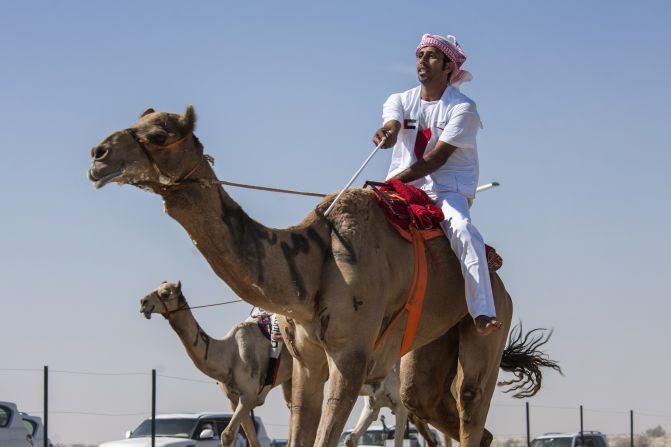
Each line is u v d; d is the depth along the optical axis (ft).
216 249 23.41
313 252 24.54
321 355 25.20
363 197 25.77
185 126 22.80
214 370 57.67
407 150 28.35
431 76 28.04
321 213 25.27
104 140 22.35
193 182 23.06
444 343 29.07
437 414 29.81
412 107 28.43
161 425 69.15
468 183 27.94
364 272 24.54
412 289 25.90
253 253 23.66
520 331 32.60
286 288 23.98
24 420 65.57
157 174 22.68
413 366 29.22
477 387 27.94
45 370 62.64
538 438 98.78
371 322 24.57
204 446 66.95
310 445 25.39
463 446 28.12
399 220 26.03
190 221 23.18
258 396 58.44
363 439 84.89
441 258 26.73
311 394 25.55
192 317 57.36
